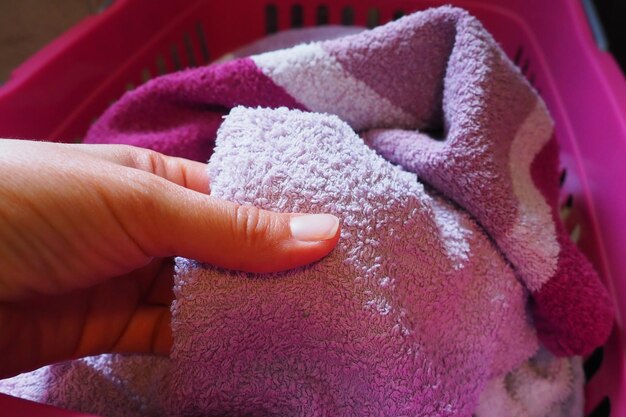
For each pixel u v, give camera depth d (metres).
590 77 0.28
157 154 0.21
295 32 0.37
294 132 0.20
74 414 0.16
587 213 0.27
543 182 0.24
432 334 0.20
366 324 0.19
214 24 0.39
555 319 0.22
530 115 0.24
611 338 0.24
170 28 0.35
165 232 0.18
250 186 0.19
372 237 0.19
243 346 0.19
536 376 0.24
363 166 0.20
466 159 0.21
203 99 0.25
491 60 0.22
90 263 0.18
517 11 0.34
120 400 0.22
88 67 0.30
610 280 0.25
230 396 0.19
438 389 0.20
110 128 0.26
